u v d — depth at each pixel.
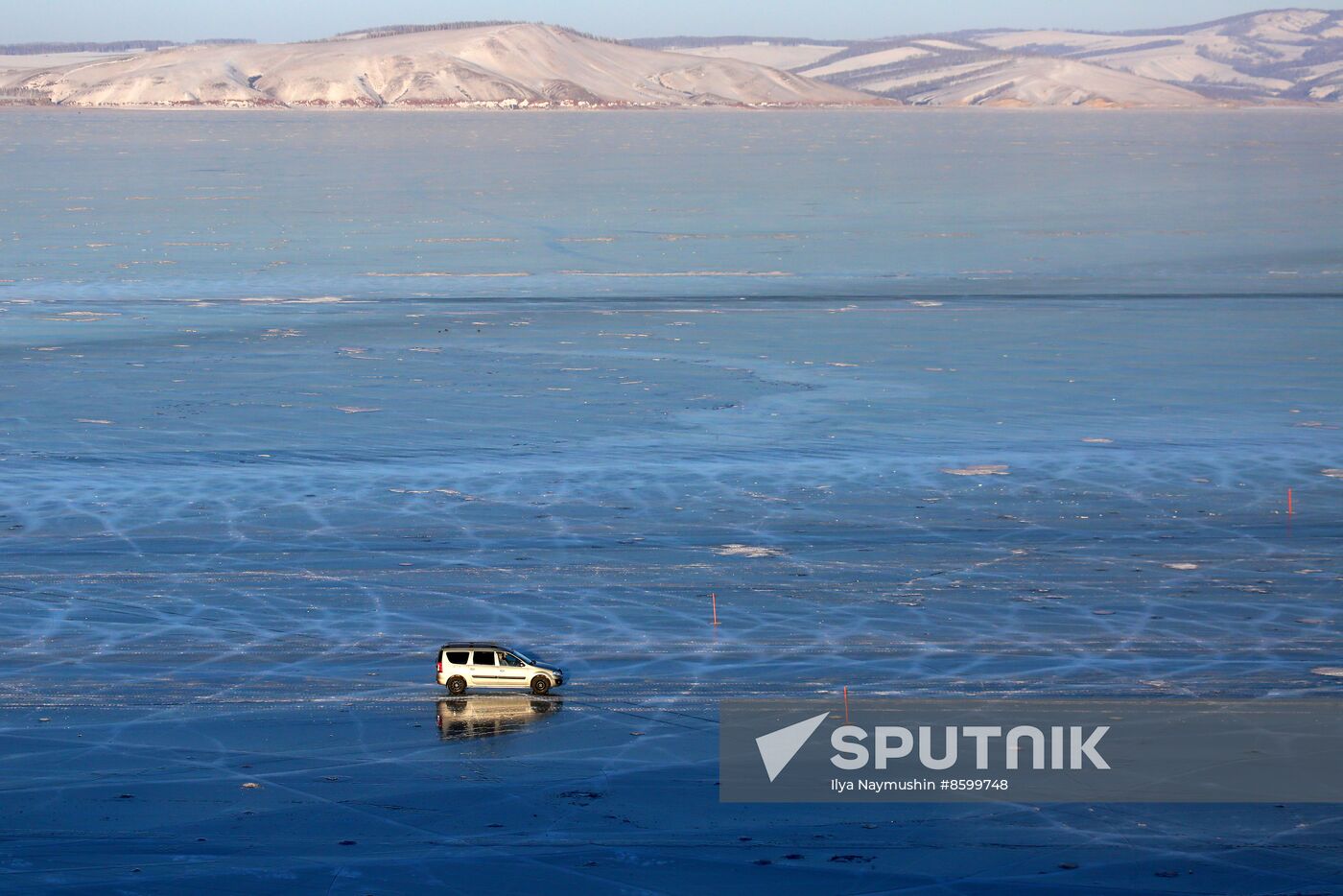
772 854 30.44
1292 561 52.38
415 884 29.16
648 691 40.28
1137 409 80.25
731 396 84.50
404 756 35.81
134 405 81.69
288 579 50.66
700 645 44.06
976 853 30.56
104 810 32.69
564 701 39.44
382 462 68.31
